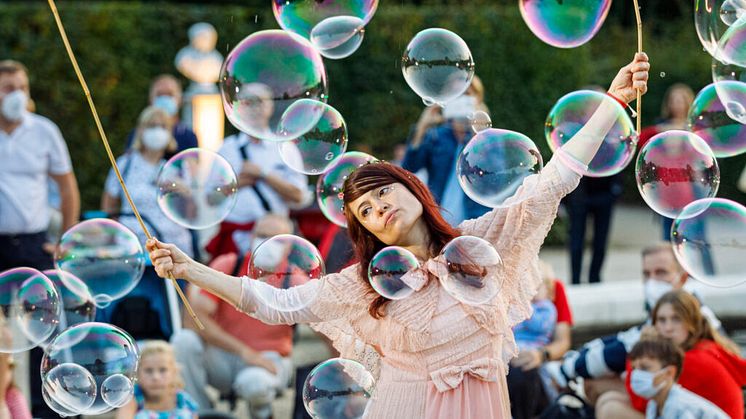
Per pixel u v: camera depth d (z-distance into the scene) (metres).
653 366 5.57
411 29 14.53
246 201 8.02
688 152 4.46
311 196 8.67
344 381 4.00
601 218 10.67
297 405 6.29
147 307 6.74
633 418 5.75
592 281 10.77
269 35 4.74
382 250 3.78
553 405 6.09
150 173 7.70
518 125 14.58
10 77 7.81
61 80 13.49
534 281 3.93
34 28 13.44
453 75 4.86
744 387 6.23
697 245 4.41
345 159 5.12
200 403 6.65
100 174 13.61
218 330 6.70
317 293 3.87
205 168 5.12
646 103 17.17
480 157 4.08
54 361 4.38
